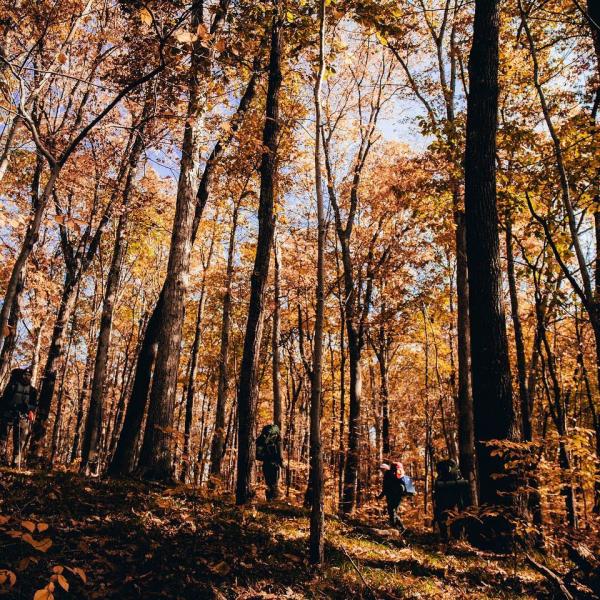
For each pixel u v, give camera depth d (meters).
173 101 5.45
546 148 11.54
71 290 15.55
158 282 27.59
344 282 20.84
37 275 12.65
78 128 12.70
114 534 5.69
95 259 23.56
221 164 12.48
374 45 19.25
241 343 28.61
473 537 7.96
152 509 6.97
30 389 9.70
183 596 4.53
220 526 6.80
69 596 4.11
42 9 6.41
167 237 22.59
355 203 19.70
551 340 22.98
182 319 10.37
